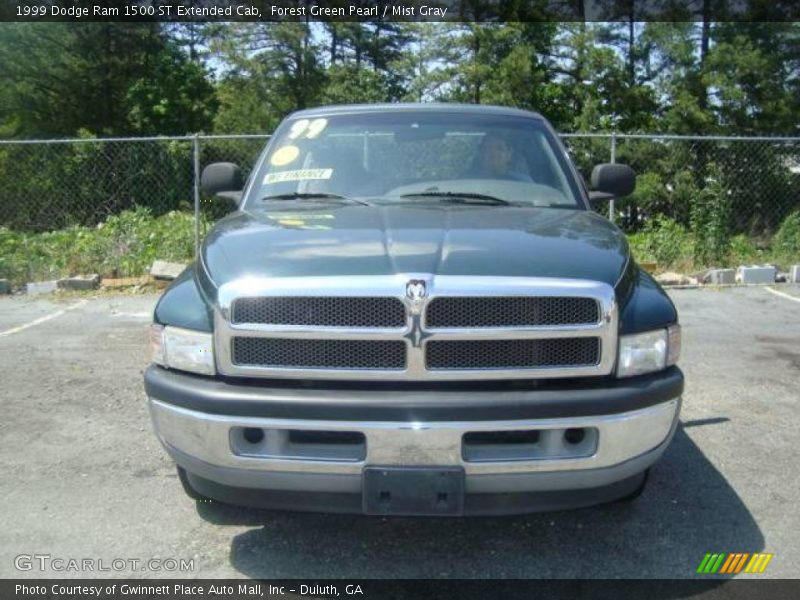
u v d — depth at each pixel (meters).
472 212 3.69
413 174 4.21
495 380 2.81
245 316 2.84
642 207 22.67
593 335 2.82
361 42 38.97
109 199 19.66
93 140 10.05
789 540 3.43
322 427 2.76
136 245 11.16
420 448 2.74
